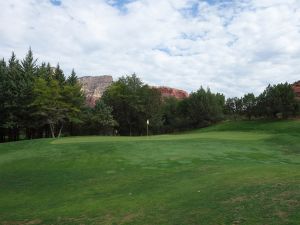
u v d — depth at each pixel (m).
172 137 42.94
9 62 70.94
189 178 17.77
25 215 14.00
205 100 85.12
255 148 31.28
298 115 69.00
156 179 18.98
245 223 9.36
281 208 10.12
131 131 84.25
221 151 29.25
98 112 73.25
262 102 71.88
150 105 80.19
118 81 81.75
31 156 28.80
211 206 11.41
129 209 12.95
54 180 21.17
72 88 67.12
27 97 61.97
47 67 75.62
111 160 26.14
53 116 62.84
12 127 62.50
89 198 16.00
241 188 13.06
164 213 11.62
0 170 24.58
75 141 36.75
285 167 17.55
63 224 12.12
